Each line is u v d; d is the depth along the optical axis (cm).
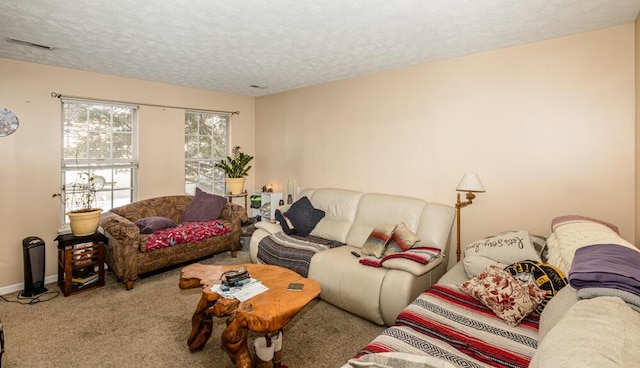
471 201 302
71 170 378
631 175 239
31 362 211
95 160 396
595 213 254
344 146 421
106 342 235
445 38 267
